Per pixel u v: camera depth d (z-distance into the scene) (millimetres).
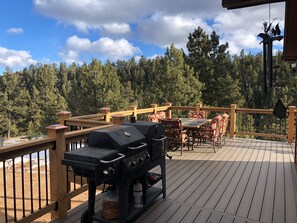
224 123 6508
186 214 2955
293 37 3098
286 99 18562
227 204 3229
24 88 34781
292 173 4461
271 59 2889
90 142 2502
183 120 6594
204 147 6453
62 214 2934
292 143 6938
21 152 2426
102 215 2613
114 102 20797
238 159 5391
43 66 38844
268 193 3584
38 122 30391
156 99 18891
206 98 22438
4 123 31953
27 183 6652
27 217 2578
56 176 2863
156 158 3035
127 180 2527
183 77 19344
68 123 4352
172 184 3914
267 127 8711
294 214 2982
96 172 2135
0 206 5184
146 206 2906
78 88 22312
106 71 22047
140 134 2762
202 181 4059
